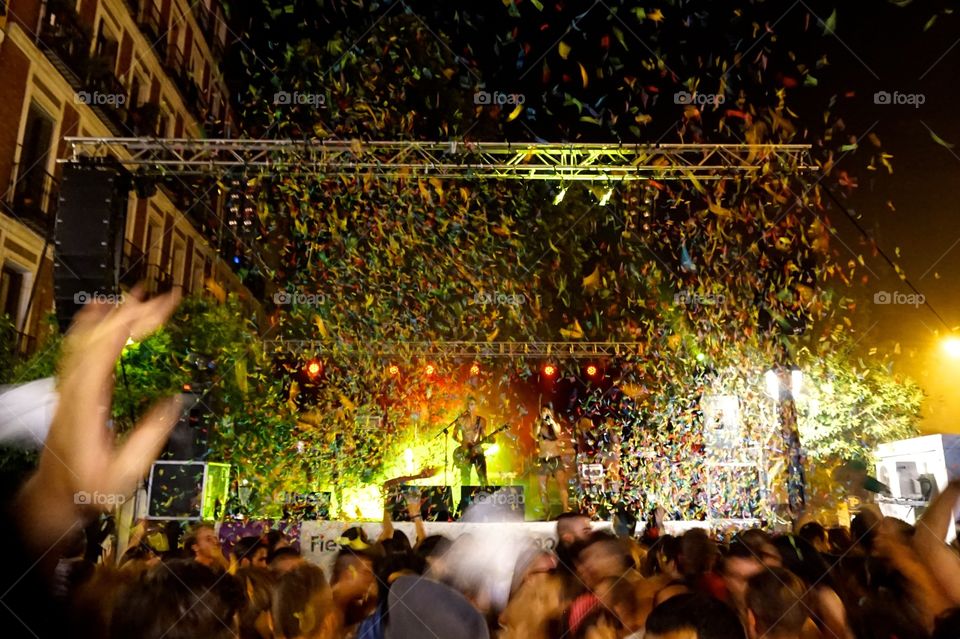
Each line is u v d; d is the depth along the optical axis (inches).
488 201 506.3
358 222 537.3
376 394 595.5
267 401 529.7
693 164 398.9
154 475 353.4
